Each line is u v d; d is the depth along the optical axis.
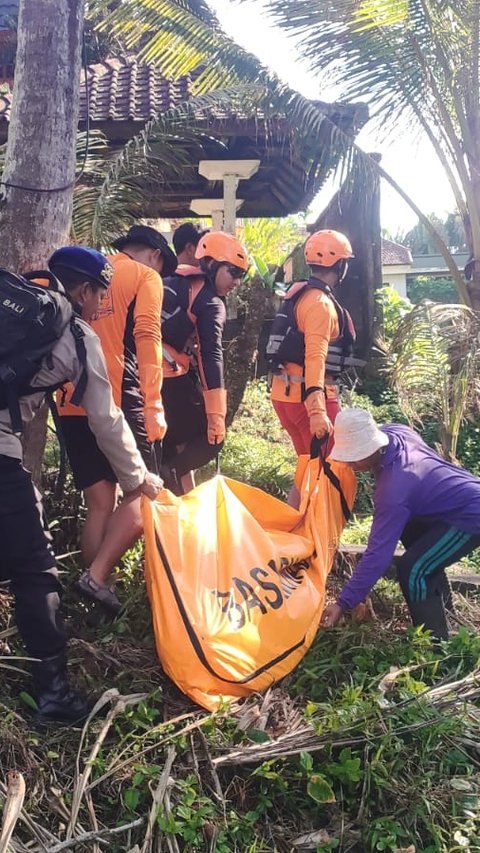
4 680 3.16
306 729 3.03
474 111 7.43
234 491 3.94
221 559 3.48
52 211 3.83
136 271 3.74
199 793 2.79
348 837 2.80
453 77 7.10
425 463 3.82
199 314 4.34
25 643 3.03
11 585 3.03
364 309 9.96
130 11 7.11
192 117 7.26
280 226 16.09
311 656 3.61
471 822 2.84
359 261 10.00
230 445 6.63
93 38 10.20
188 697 3.19
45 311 2.81
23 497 2.92
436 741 3.09
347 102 7.35
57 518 4.21
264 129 8.43
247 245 14.60
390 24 6.66
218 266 4.46
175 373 4.38
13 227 3.80
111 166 6.36
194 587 3.30
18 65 3.79
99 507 3.74
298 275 10.60
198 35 7.02
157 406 3.71
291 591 3.58
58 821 2.65
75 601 3.77
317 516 3.98
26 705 3.05
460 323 6.25
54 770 2.78
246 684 3.23
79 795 2.64
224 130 8.49
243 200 11.19
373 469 3.83
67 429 3.69
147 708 3.06
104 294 3.47
